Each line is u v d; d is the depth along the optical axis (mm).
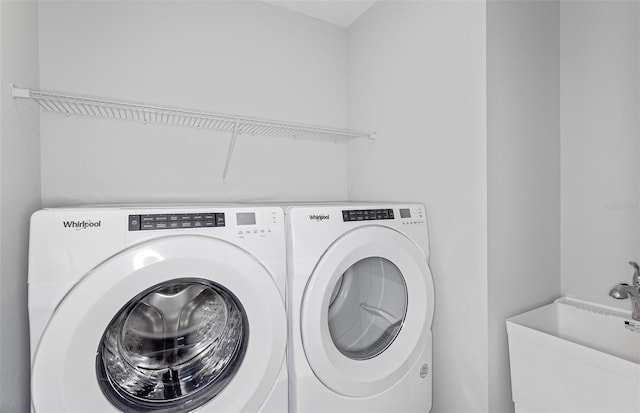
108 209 852
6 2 938
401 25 1693
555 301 1496
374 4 1919
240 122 1526
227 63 1802
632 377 940
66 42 1412
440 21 1448
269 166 1938
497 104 1277
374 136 1901
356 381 1147
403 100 1677
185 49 1685
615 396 979
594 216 1451
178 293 994
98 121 1487
